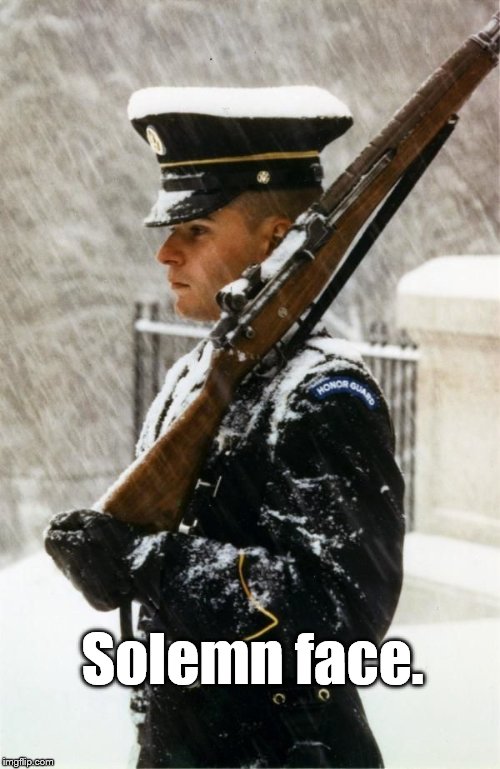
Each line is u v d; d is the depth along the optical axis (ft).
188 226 10.93
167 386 11.88
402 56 92.12
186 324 38.75
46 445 92.73
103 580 9.93
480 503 28.96
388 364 34.19
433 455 29.66
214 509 10.40
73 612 27.30
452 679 22.31
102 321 92.89
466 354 28.96
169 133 10.73
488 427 28.81
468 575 27.96
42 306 92.43
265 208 10.80
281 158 10.75
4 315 92.27
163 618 10.07
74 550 9.91
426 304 29.12
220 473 10.39
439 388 29.50
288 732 10.12
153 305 38.68
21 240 92.58
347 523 9.87
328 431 10.03
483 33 10.96
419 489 29.91
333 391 10.16
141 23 93.76
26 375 92.58
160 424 11.65
